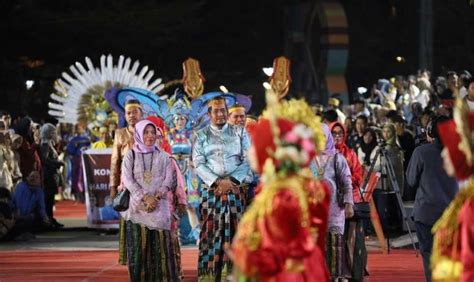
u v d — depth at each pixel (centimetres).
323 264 1295
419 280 2295
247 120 2452
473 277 1294
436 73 7900
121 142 2223
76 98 3681
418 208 1853
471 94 2647
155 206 2016
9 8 8175
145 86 3684
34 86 8269
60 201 4888
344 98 7344
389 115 3369
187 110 2939
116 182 2231
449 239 1335
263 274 1236
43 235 3394
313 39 8031
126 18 8412
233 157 2111
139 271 2022
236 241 1265
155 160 2031
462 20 7938
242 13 9512
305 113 1355
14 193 3284
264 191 1259
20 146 3300
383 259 2664
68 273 2475
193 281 2333
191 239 3012
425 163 1841
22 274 2469
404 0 8712
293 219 1237
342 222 2011
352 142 3259
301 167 1279
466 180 1422
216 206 2098
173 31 8725
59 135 4731
